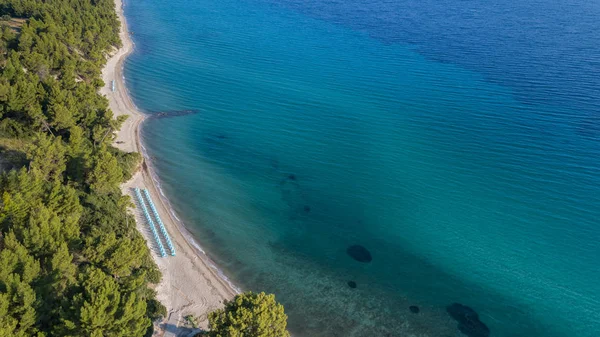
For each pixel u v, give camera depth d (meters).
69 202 55.34
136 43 160.75
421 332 57.88
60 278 44.75
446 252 72.19
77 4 163.25
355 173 91.25
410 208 81.81
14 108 75.00
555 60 148.12
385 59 153.25
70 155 67.00
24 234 46.22
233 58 151.38
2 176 55.03
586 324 60.91
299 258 68.31
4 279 40.84
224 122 108.19
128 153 85.19
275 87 129.38
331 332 56.44
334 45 167.75
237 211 77.56
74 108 80.25
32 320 39.31
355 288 63.72
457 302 63.03
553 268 69.50
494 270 69.00
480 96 123.94
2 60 96.06
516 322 60.53
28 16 145.00
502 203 82.88
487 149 98.88
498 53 156.62
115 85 120.75
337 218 78.38
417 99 122.94
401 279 66.19
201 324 53.78
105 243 48.84
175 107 113.81
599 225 77.31
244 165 91.56
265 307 42.81
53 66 103.62
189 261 63.88
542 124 108.19
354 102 121.19
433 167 93.31
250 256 67.56
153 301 53.97
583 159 94.19
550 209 81.06
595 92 123.69
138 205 73.25
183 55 152.00
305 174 90.31
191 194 80.38
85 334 39.09
